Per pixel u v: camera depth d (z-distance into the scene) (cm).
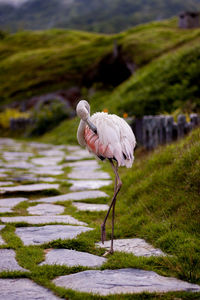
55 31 6675
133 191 711
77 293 333
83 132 505
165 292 340
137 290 345
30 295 332
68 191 861
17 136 2836
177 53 1988
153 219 564
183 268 390
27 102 3684
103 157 490
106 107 1844
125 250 465
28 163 1311
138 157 1215
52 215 650
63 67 4222
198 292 340
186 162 658
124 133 466
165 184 650
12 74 4544
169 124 1140
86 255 447
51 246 476
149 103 1625
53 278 377
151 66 2133
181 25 3728
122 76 2906
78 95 3328
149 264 414
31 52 5309
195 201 549
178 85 1664
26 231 546
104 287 352
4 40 6384
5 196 811
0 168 1192
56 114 2677
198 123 1083
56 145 1997
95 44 4644
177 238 467
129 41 3183
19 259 425
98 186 889
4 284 359
